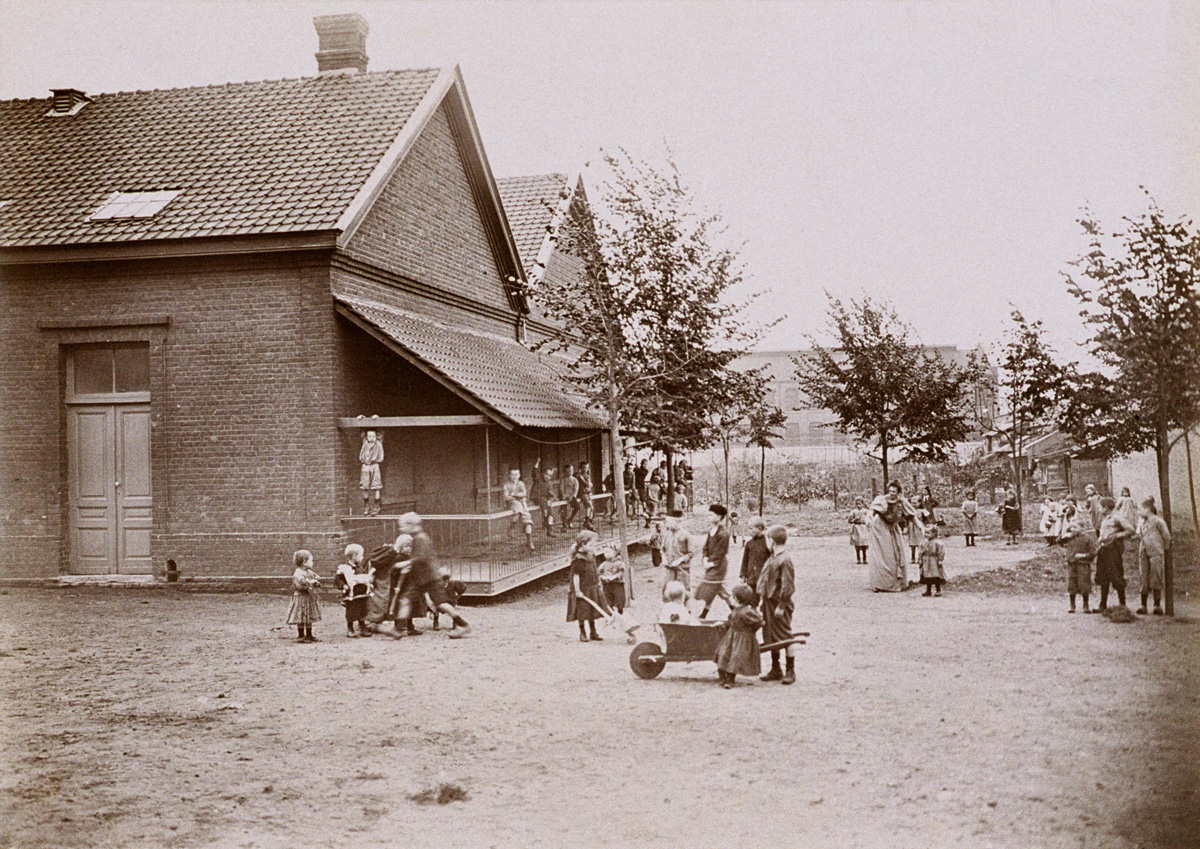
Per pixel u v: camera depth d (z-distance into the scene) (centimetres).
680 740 865
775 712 955
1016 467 2947
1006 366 2850
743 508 4472
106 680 1118
